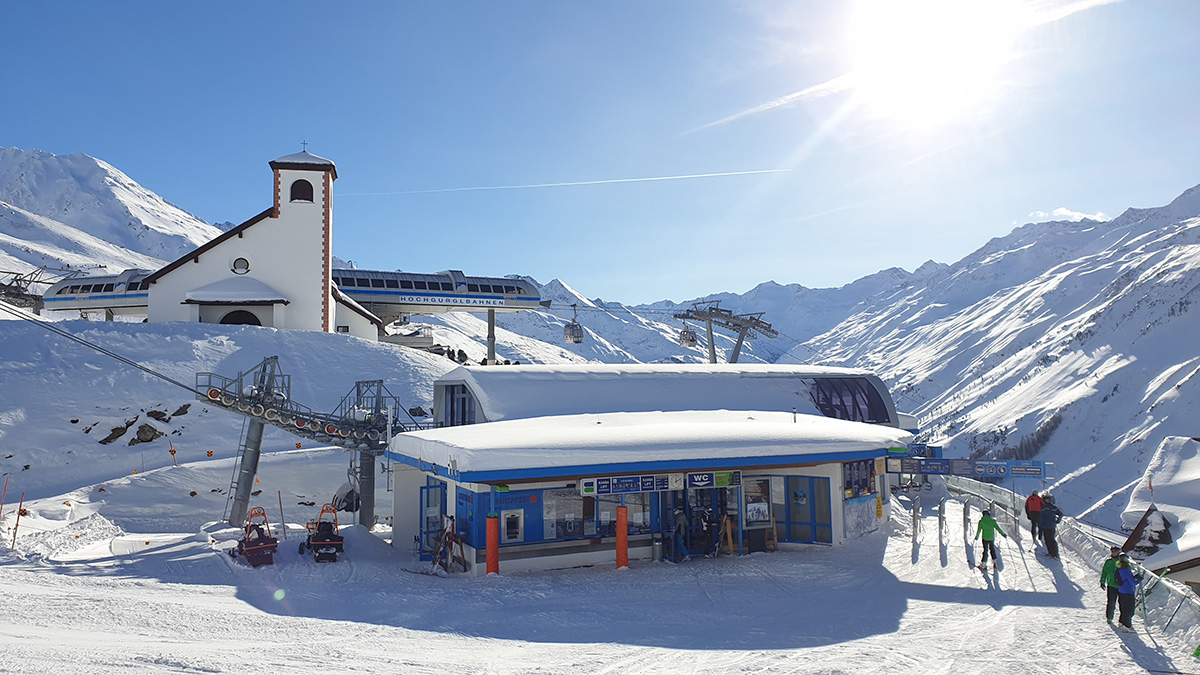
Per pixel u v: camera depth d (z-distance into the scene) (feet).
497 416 91.35
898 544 72.95
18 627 41.14
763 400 104.63
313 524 74.90
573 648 41.65
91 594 53.21
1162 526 87.40
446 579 63.26
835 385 110.93
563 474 64.39
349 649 39.70
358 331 194.39
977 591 55.26
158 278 169.07
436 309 224.12
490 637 44.29
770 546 73.15
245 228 171.94
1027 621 47.21
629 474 68.03
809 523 74.84
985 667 38.32
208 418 124.16
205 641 40.34
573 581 60.39
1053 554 65.77
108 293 214.90
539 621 48.34
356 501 93.56
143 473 105.70
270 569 64.28
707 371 108.99
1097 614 48.75
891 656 40.09
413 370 154.81
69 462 109.91
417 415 137.18
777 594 55.67
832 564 65.21
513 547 66.08
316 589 57.98
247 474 89.71
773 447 71.51
